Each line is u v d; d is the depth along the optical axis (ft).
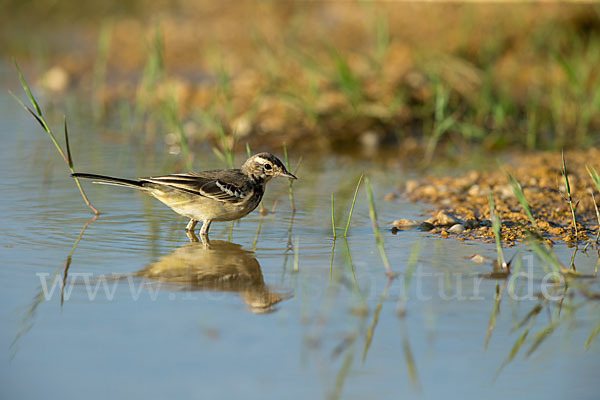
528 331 28.50
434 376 25.08
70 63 93.45
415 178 55.67
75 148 61.87
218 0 112.78
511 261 36.29
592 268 35.22
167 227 42.70
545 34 80.38
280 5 103.24
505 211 45.70
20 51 100.01
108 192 49.65
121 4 120.67
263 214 45.96
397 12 90.43
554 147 63.21
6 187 49.70
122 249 38.06
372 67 73.31
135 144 63.98
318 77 73.67
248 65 87.04
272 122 67.87
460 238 40.55
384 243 39.63
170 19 109.81
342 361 26.04
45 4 122.21
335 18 99.14
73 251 37.42
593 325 29.01
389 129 67.92
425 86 70.74
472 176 53.88
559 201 47.55
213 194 40.75
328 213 46.06
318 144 65.41
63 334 27.86
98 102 78.95
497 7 86.53
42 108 75.82
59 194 48.52
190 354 26.43
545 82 74.18
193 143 64.64
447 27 84.94
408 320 29.37
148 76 73.67
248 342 27.37
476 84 71.87
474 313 30.07
